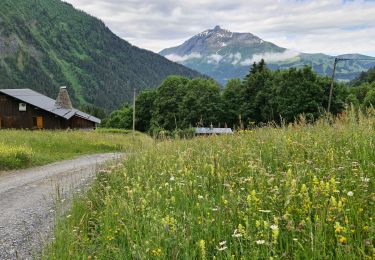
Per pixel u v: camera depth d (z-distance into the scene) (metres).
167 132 14.36
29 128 69.69
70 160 27.73
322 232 4.25
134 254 5.03
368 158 6.62
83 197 10.16
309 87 71.25
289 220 4.54
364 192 5.07
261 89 87.06
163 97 101.56
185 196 6.54
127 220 6.28
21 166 23.59
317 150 7.44
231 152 8.89
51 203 12.29
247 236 4.48
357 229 4.24
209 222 5.21
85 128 79.75
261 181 6.20
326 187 4.98
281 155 7.76
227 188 6.34
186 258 4.61
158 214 5.85
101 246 5.88
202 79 104.69
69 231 6.52
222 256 4.60
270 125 11.88
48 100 79.25
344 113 10.84
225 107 94.50
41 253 6.26
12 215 11.39
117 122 134.00
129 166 11.66
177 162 9.33
